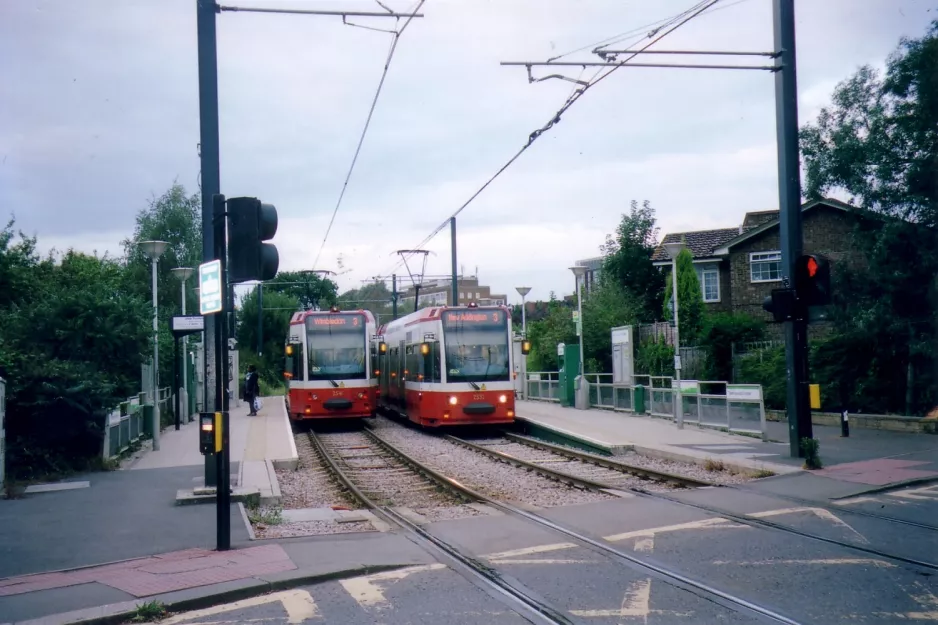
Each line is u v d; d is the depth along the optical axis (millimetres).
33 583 8133
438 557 8969
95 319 18453
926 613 6680
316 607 7348
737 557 8648
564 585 7809
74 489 14273
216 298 9758
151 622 7062
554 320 38562
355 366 27562
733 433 19688
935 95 18016
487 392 24312
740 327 27172
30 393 15828
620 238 40562
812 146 20344
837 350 21375
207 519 11391
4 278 21281
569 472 16172
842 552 8688
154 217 52281
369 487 15422
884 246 19156
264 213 10344
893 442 16938
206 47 13125
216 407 9547
